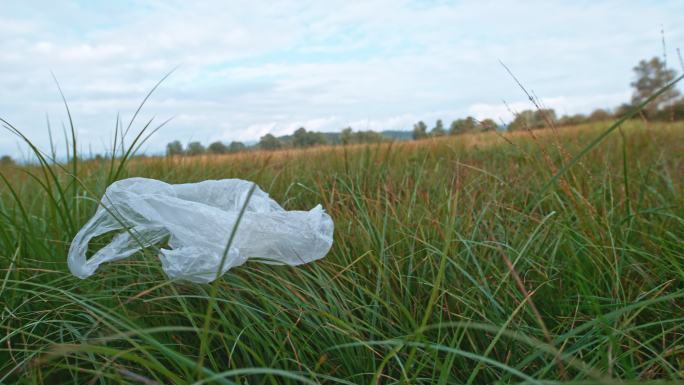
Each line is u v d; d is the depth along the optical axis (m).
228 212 1.71
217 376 0.88
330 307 1.60
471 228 2.23
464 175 3.20
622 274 1.83
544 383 0.88
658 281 1.72
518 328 1.41
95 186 2.67
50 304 1.61
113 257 1.65
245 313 1.56
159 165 3.77
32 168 3.95
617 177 2.99
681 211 2.16
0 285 1.63
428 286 1.78
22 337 1.40
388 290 1.65
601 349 1.27
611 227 1.99
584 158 3.98
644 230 2.06
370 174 3.83
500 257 1.95
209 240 1.61
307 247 1.77
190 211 1.66
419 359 1.42
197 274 1.56
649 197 2.58
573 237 1.94
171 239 1.74
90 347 0.93
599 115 10.87
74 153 2.02
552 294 1.73
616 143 5.75
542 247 2.02
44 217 2.12
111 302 1.62
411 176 3.83
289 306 1.59
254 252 1.71
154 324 1.57
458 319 1.61
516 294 1.66
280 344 1.38
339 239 2.14
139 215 1.73
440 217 2.36
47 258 1.78
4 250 1.87
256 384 1.36
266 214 1.71
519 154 4.36
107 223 1.70
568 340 1.48
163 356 1.42
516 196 2.81
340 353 1.40
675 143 4.61
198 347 1.53
